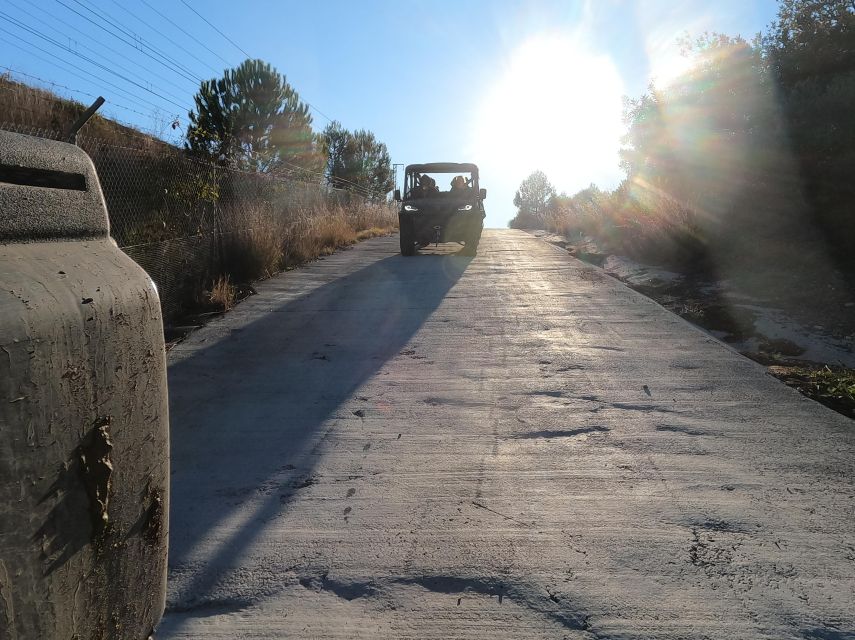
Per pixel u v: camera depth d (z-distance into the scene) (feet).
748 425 15.46
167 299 26.89
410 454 14.37
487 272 40.01
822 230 32.50
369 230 75.66
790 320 24.82
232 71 67.36
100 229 5.09
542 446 14.61
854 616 8.77
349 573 10.04
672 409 16.60
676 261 37.86
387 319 27.17
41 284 3.97
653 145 52.90
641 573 9.84
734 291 29.66
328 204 67.15
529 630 8.72
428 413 16.80
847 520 11.18
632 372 19.66
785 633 8.50
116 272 4.74
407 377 19.72
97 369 4.24
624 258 43.19
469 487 12.76
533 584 9.63
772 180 35.04
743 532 10.88
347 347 23.16
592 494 12.34
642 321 25.99
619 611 9.00
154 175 26.89
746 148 37.99
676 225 37.63
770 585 9.46
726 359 20.77
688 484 12.64
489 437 15.19
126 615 4.66
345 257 49.11
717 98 46.52
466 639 8.59
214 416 16.92
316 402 17.79
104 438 4.26
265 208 41.96
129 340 4.61
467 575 9.90
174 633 8.80
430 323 26.40
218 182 33.09
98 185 5.14
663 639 8.45
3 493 3.45
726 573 9.77
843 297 26.14
